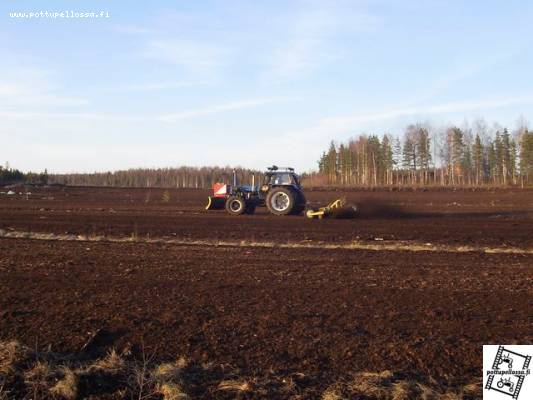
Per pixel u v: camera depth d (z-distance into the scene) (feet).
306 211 82.23
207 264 39.19
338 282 33.24
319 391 19.26
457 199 142.51
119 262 39.73
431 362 21.24
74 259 40.88
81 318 25.88
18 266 37.76
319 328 24.59
